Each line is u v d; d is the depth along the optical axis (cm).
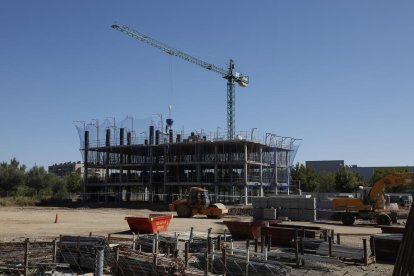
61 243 1509
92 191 7706
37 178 9050
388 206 3900
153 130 6994
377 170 7975
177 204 4288
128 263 1349
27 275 1285
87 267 1439
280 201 3928
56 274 1289
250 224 2233
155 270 1298
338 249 1731
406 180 3431
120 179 7294
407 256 704
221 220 3834
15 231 2742
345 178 7862
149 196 6781
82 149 7581
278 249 1948
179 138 6712
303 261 1623
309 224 3531
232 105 11312
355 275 1471
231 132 8338
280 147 6719
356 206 3556
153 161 7338
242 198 6125
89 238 1520
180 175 7019
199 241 1908
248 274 1338
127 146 7038
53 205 6681
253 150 6700
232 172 6581
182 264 1358
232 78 11212
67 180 10300
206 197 4191
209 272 1341
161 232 2541
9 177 8562
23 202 6750
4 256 1553
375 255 1727
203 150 7006
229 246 1934
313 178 8206
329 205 4072
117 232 2695
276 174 6788
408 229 708
